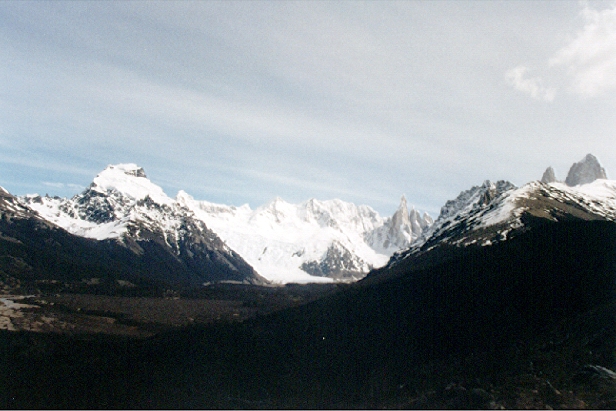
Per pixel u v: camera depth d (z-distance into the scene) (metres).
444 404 83.31
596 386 75.06
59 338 189.62
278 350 146.75
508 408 74.62
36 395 127.69
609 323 92.56
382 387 107.06
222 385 126.88
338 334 149.00
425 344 122.50
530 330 106.44
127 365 147.00
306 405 106.12
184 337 171.75
